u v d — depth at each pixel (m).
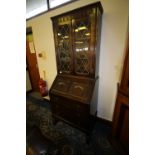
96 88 1.68
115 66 1.64
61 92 1.69
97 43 1.43
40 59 2.72
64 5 1.85
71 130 1.86
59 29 1.66
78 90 1.59
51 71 2.62
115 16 1.44
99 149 1.50
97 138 1.67
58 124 2.02
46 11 2.11
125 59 1.13
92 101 1.51
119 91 1.29
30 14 2.44
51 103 1.89
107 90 1.82
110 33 1.53
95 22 1.31
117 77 1.66
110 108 1.89
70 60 1.71
